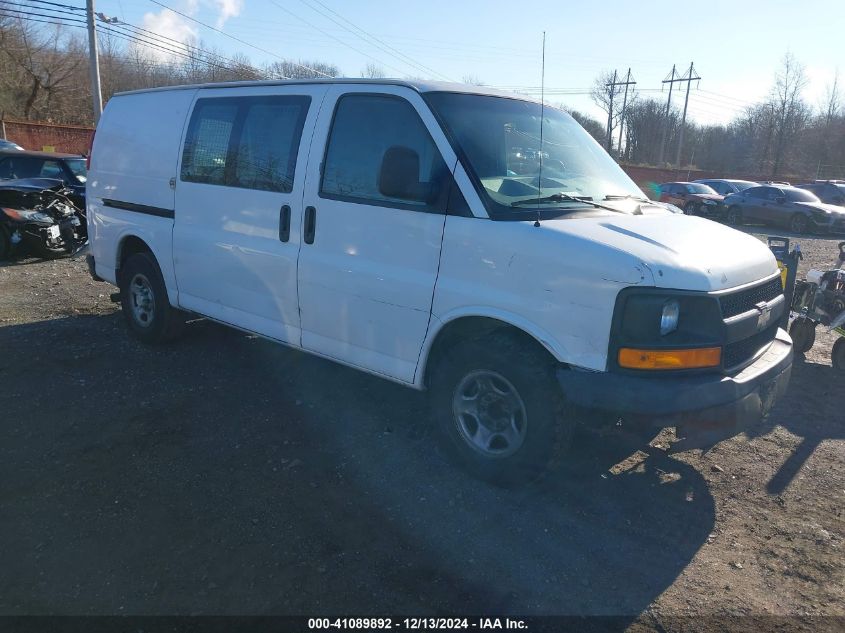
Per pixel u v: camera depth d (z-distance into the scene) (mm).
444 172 3684
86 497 3562
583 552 3229
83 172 11461
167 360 5645
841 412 5141
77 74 42250
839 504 3760
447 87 4070
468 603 2857
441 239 3645
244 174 4699
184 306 5387
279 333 4605
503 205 3574
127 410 4648
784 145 51625
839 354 6168
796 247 6379
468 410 3742
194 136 5133
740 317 3377
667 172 42125
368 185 3998
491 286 3475
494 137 3928
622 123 41750
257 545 3191
